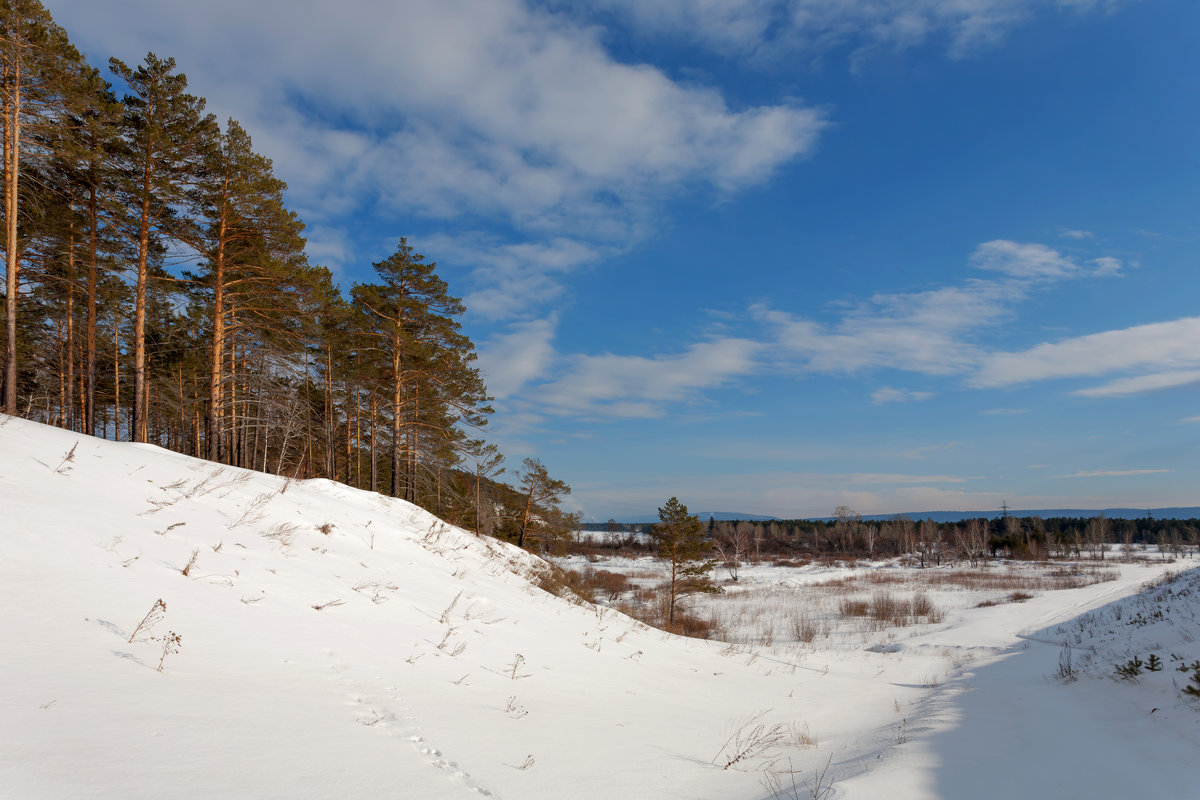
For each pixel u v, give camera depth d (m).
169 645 5.00
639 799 4.18
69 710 3.54
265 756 3.60
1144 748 5.77
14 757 2.89
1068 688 10.28
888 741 6.75
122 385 30.95
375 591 9.03
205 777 3.16
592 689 8.15
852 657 20.41
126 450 11.15
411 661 6.82
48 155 16.14
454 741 4.69
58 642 4.39
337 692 5.21
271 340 23.75
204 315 26.50
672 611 30.67
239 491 11.45
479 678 7.04
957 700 10.63
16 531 5.80
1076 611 29.31
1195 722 6.34
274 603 6.93
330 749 3.94
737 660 15.40
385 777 3.69
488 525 35.22
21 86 15.40
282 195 20.70
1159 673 9.17
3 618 4.43
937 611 34.19
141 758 3.21
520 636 10.00
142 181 18.39
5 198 15.34
